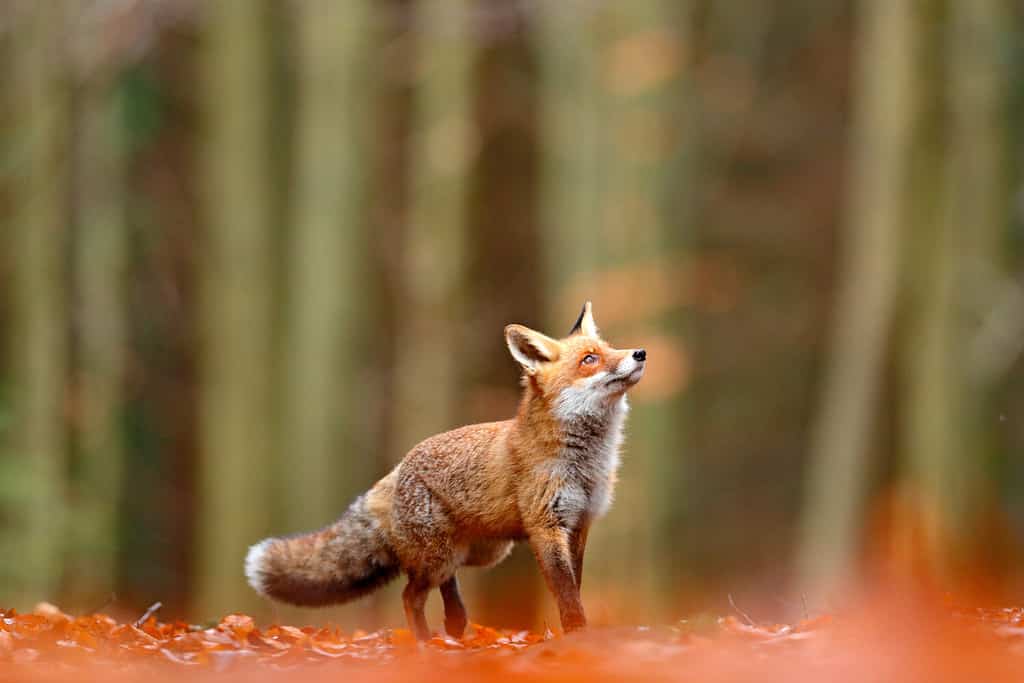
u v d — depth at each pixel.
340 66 22.91
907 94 21.14
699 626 8.75
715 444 33.25
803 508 32.78
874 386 21.89
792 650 7.88
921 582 19.09
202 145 27.22
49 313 25.53
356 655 8.32
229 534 22.83
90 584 25.81
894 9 21.30
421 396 22.95
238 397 23.08
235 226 23.20
